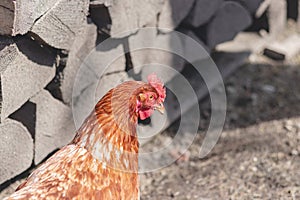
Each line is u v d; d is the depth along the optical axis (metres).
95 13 4.68
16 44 3.89
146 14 5.09
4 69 3.82
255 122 6.08
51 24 4.02
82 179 3.43
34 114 4.43
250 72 6.91
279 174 5.25
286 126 6.02
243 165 5.38
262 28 7.34
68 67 4.50
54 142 4.69
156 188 5.10
